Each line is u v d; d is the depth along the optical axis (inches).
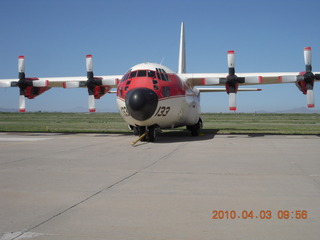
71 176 264.5
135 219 162.2
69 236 140.4
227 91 698.2
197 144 518.9
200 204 187.0
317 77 676.7
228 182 241.4
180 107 611.5
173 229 149.2
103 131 879.7
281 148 458.3
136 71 568.4
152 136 564.4
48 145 507.5
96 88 759.7
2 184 236.2
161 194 208.7
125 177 260.2
